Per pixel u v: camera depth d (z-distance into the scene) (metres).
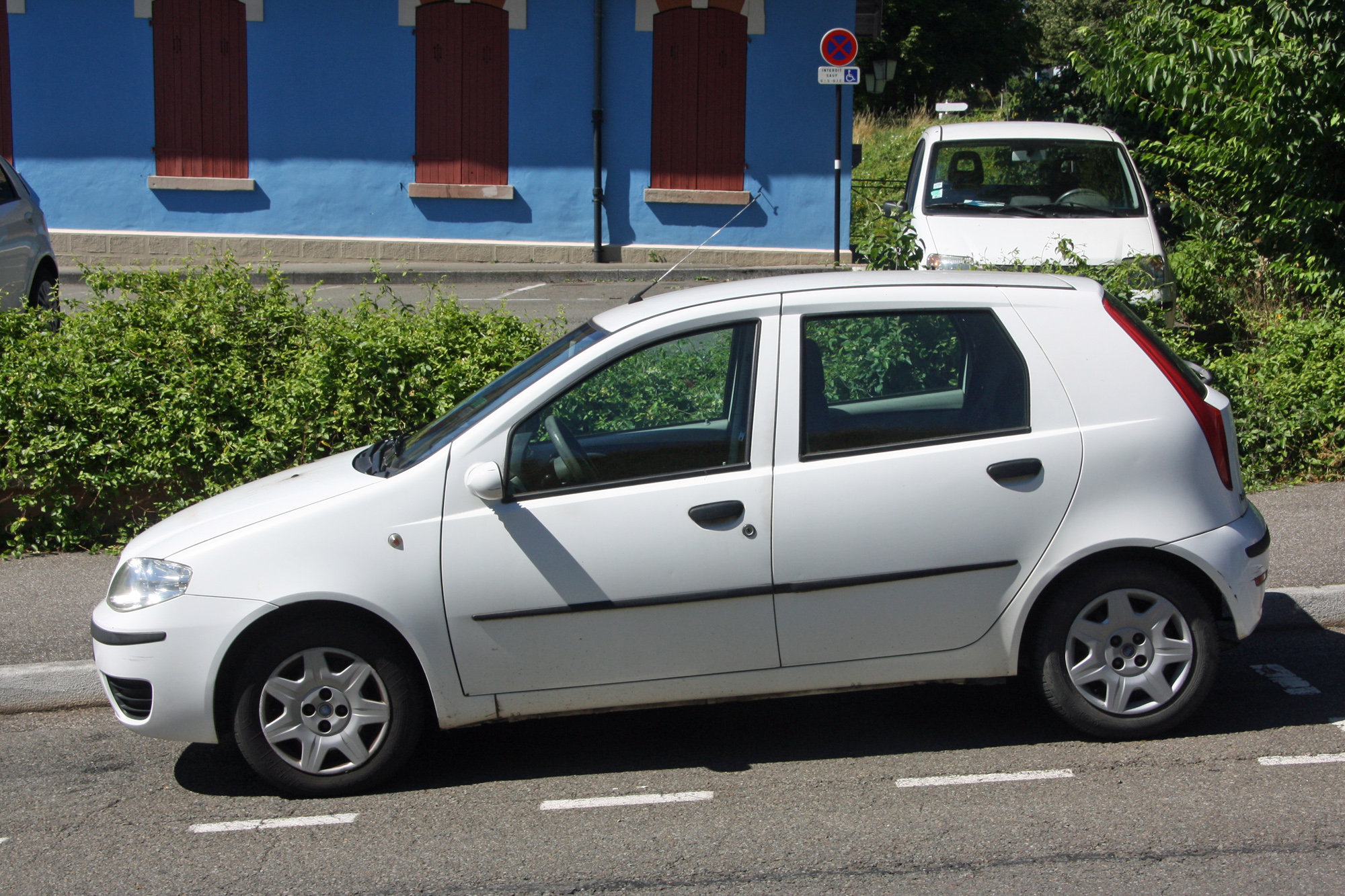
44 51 17.41
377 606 4.27
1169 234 13.17
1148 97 10.34
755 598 4.38
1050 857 3.82
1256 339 9.91
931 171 10.79
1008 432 4.46
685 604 4.37
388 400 7.27
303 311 8.01
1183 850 3.84
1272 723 4.82
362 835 4.14
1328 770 4.39
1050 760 4.53
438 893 3.74
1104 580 4.48
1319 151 9.20
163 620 4.28
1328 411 7.57
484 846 4.03
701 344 4.52
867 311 4.54
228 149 17.64
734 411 4.45
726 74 17.52
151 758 4.91
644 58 17.45
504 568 4.32
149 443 7.01
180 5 17.31
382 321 7.59
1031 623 4.58
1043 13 46.72
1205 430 4.56
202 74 17.48
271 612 4.29
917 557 4.40
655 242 18.02
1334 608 5.89
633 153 17.72
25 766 4.85
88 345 7.36
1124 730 4.59
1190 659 4.55
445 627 4.32
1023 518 4.41
